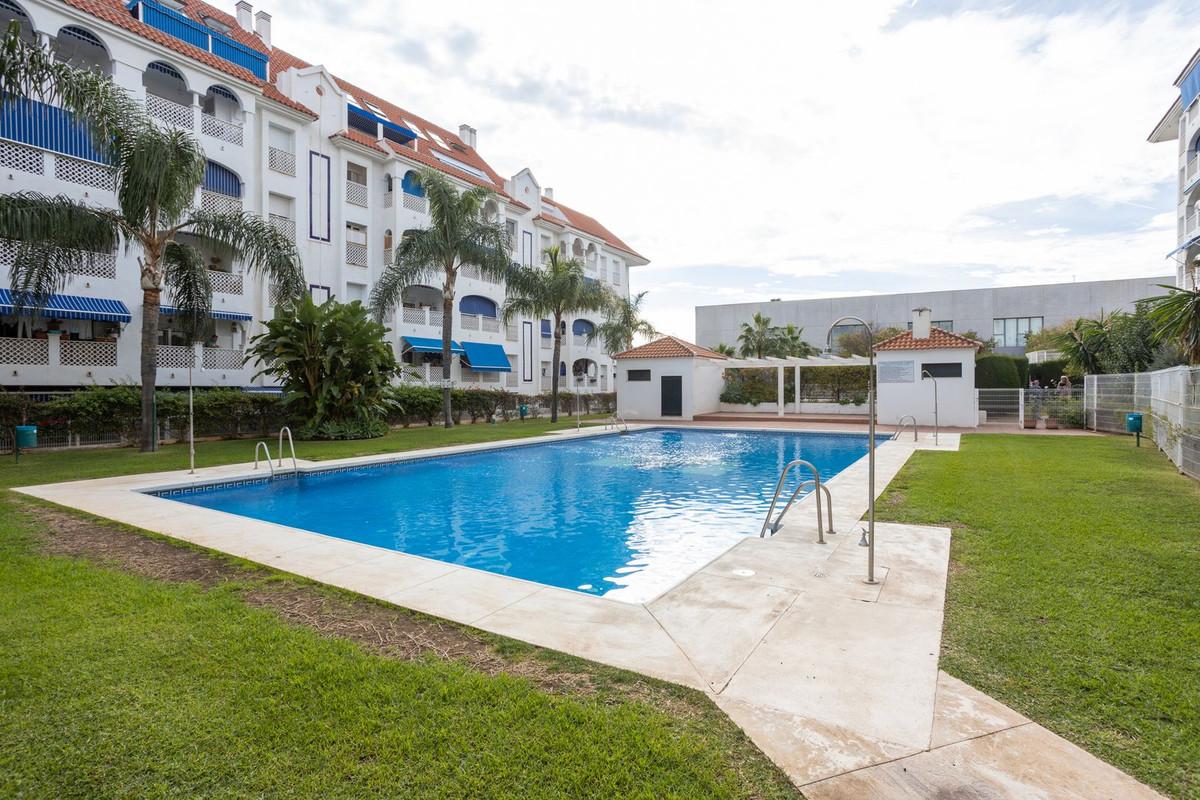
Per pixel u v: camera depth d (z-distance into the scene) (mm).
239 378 22625
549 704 3094
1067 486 9773
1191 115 28469
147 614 4406
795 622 4258
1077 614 4270
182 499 10578
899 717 2965
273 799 2389
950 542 6379
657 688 3295
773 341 49594
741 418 30641
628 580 6535
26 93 12977
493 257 24734
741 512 9891
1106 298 53312
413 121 36406
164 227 16312
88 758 2656
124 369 19547
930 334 26125
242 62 24406
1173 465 12234
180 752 2703
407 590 5109
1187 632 3920
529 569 6918
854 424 26516
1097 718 2930
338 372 19531
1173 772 2506
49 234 13547
